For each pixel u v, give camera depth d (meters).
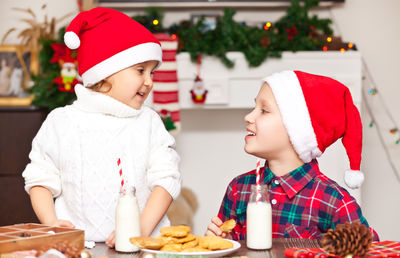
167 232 1.01
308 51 2.93
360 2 3.23
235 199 1.39
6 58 3.00
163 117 2.78
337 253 0.90
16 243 0.86
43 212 1.21
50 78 2.83
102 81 1.30
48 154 1.29
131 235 1.01
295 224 1.26
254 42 2.92
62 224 1.11
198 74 2.94
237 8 3.20
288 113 1.27
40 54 2.91
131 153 1.29
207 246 0.97
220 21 2.91
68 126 1.30
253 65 2.91
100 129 1.30
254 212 1.03
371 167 3.24
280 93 1.29
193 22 3.17
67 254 0.89
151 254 0.88
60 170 1.30
